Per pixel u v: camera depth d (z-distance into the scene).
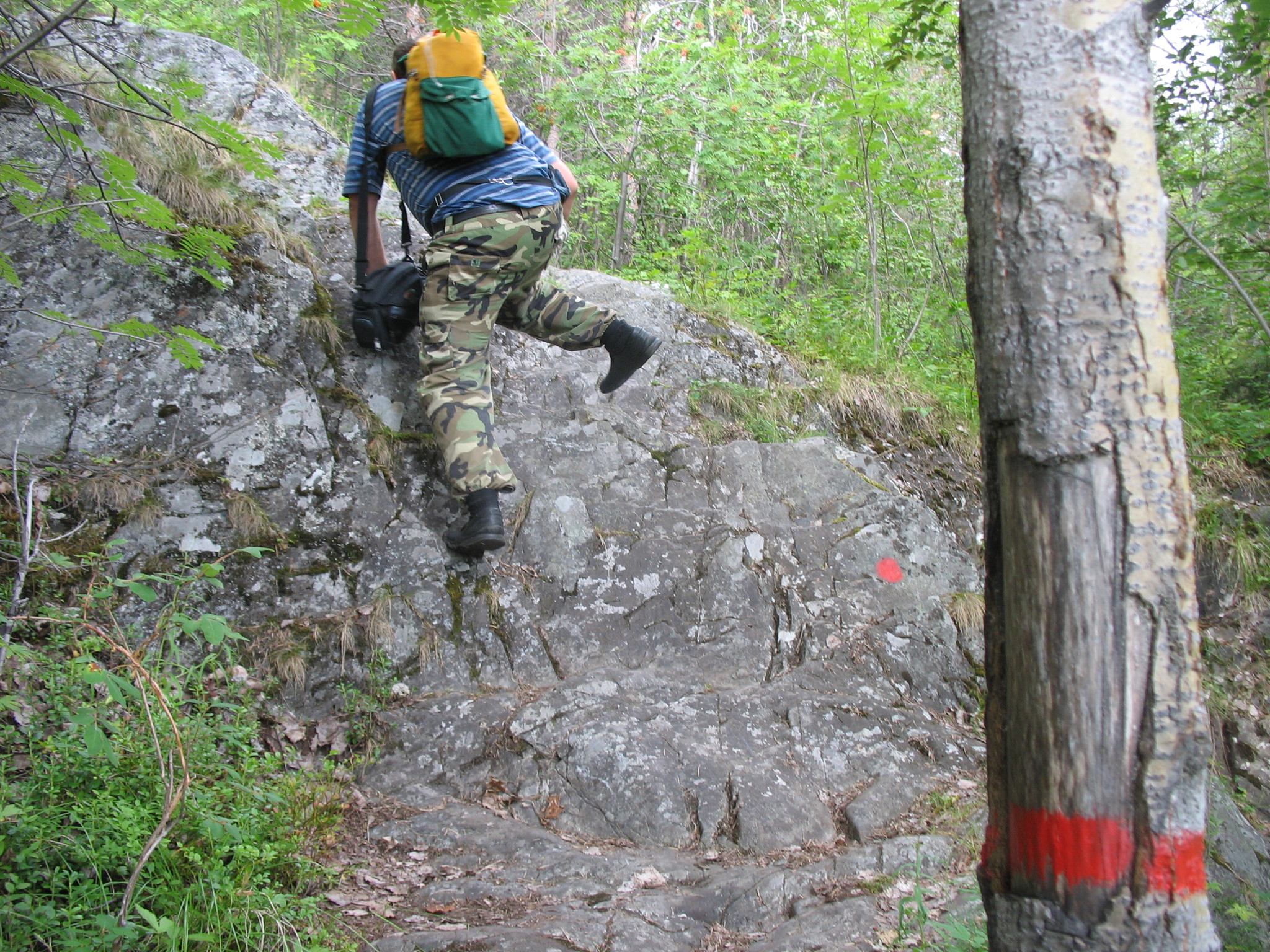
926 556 4.23
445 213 3.49
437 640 3.54
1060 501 1.34
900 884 2.70
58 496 3.25
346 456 3.74
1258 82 5.75
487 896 2.55
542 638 3.67
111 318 3.59
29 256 3.54
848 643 3.87
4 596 2.95
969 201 1.49
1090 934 1.30
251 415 3.63
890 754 3.40
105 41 4.27
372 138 3.59
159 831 2.00
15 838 2.12
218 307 3.74
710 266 6.56
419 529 3.71
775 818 3.03
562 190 3.70
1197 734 1.30
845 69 6.03
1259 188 4.45
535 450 4.15
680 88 7.58
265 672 3.26
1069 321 1.36
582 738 3.20
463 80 3.39
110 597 3.00
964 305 6.40
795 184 7.72
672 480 4.27
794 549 4.09
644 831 2.98
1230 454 5.09
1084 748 1.31
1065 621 1.33
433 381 3.56
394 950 2.23
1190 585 1.33
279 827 2.53
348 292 4.15
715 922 2.55
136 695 2.20
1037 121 1.39
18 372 3.40
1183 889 1.29
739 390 4.84
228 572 3.38
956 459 5.04
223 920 2.15
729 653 3.75
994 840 1.45
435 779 3.14
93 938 1.96
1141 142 1.37
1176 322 6.12
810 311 6.36
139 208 2.52
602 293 5.01
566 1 9.47
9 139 3.65
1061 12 1.39
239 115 4.54
